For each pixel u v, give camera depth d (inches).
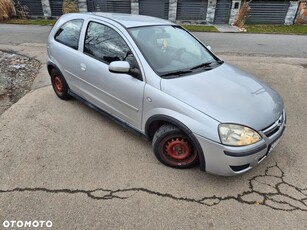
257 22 608.4
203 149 103.3
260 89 124.2
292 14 594.2
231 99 109.6
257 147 101.6
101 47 140.6
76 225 91.4
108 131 148.8
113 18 143.6
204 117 101.3
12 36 408.2
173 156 118.4
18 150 129.7
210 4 582.9
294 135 149.7
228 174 104.4
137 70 121.1
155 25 143.9
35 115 164.2
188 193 107.0
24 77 231.6
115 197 103.9
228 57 315.6
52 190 106.1
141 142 139.4
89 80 148.9
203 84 116.5
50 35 180.7
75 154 128.5
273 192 108.7
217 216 97.0
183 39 148.7
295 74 256.4
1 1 572.1
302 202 104.0
